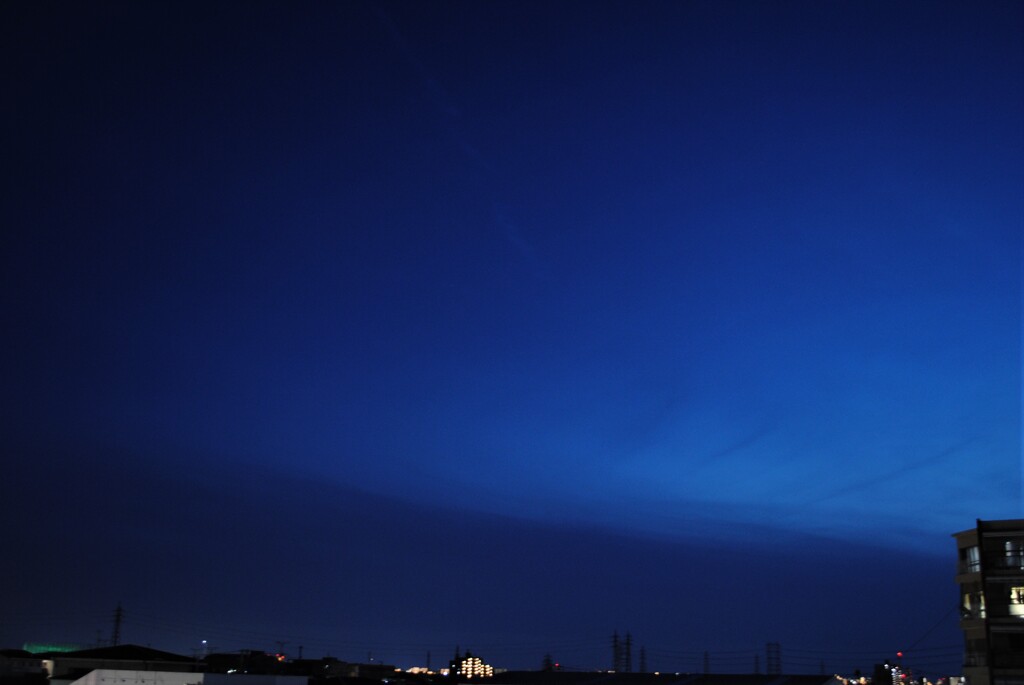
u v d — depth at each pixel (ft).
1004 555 249.34
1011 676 236.43
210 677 282.36
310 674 384.68
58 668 331.36
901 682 331.57
